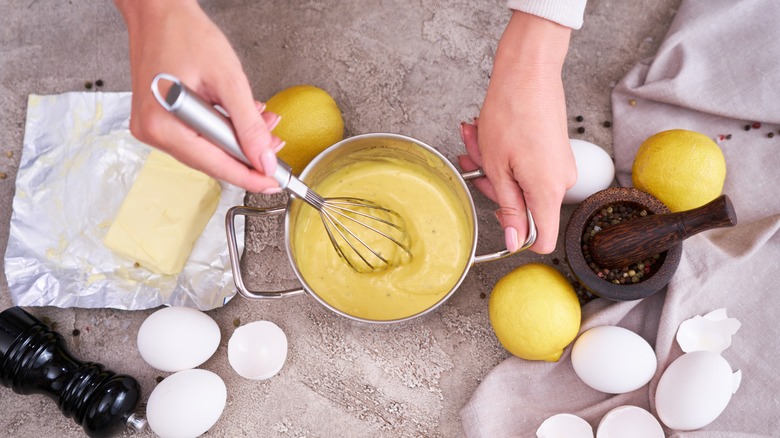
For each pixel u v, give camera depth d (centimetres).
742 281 65
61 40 73
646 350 62
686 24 68
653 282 62
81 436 69
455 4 72
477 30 72
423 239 65
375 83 72
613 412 62
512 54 58
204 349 65
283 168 50
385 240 64
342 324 69
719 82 68
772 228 64
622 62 72
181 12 50
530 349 62
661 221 59
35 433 69
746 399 64
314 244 65
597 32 72
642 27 72
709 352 62
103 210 69
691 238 65
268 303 69
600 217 65
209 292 68
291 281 69
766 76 67
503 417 66
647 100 70
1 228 71
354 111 72
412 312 64
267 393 68
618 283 64
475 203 70
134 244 66
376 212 65
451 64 72
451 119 71
